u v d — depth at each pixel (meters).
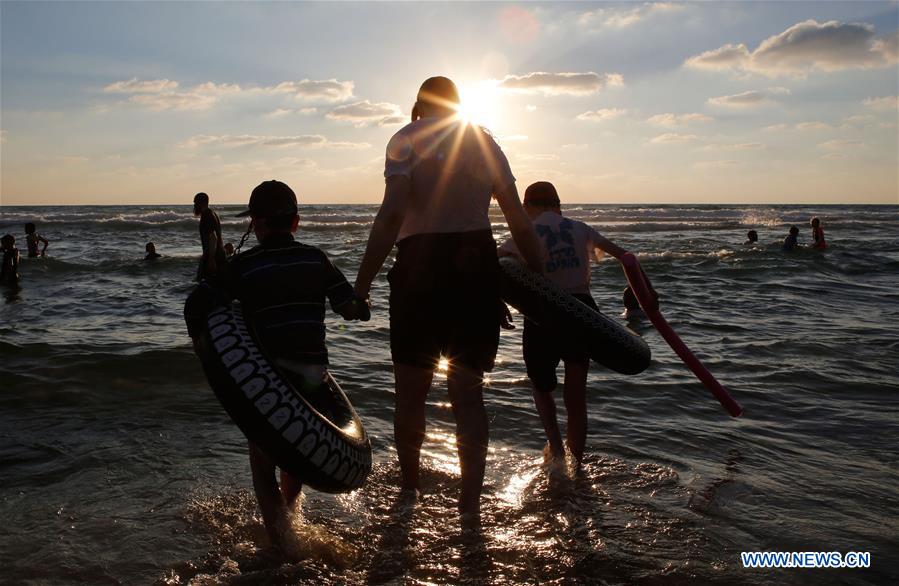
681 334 8.20
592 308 4.06
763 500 3.30
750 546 2.82
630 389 5.45
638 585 2.50
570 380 3.88
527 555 2.71
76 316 9.11
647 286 4.19
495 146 3.19
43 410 4.54
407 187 2.98
